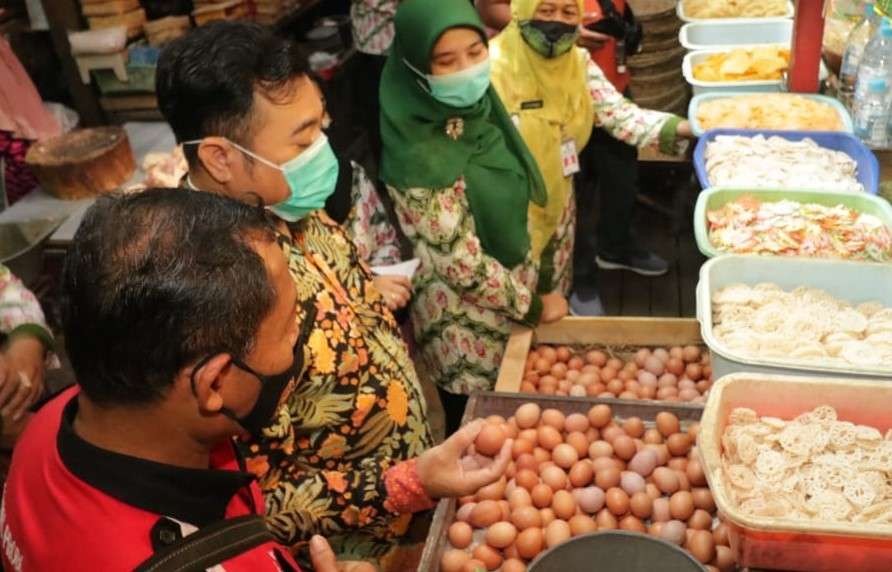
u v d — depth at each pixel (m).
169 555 0.72
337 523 1.25
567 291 2.53
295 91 1.22
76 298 0.73
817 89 2.32
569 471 1.51
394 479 1.23
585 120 2.32
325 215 1.57
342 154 1.97
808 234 1.70
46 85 3.59
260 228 0.82
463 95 1.79
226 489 0.81
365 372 1.36
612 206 3.38
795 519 1.03
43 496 0.77
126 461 0.75
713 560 1.31
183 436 0.79
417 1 1.76
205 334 0.73
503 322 2.06
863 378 1.30
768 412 1.28
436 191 1.84
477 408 1.67
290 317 0.83
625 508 1.43
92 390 0.75
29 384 1.68
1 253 2.64
